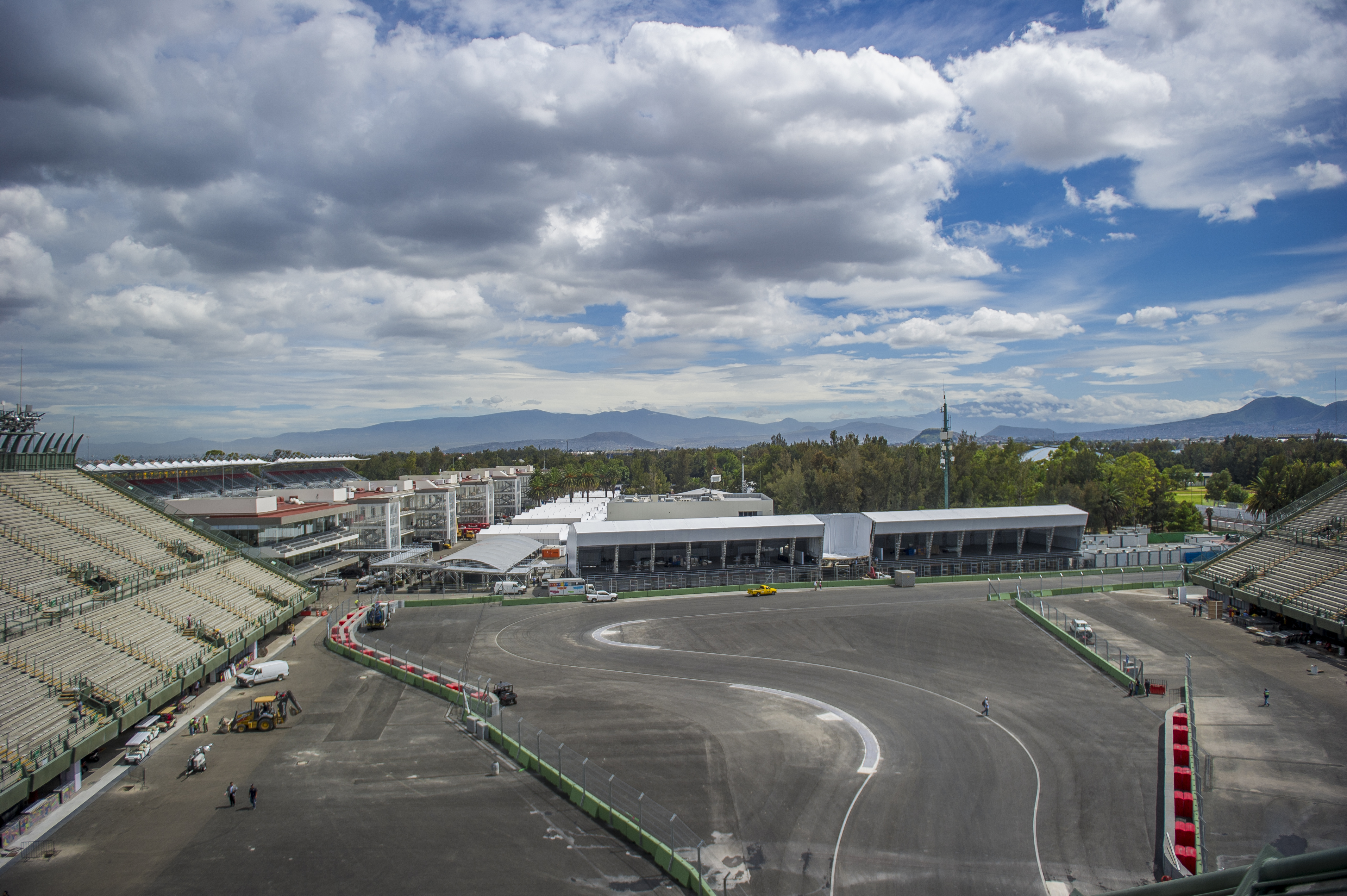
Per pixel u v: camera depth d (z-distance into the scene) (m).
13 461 64.62
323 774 39.59
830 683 54.03
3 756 34.88
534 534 124.19
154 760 41.47
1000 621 71.44
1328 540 71.75
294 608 71.00
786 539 105.44
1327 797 35.88
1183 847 31.64
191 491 97.88
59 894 29.14
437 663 59.69
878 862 30.97
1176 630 67.25
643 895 28.89
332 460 133.75
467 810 35.69
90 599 52.53
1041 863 30.83
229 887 29.47
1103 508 129.62
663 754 41.69
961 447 143.00
